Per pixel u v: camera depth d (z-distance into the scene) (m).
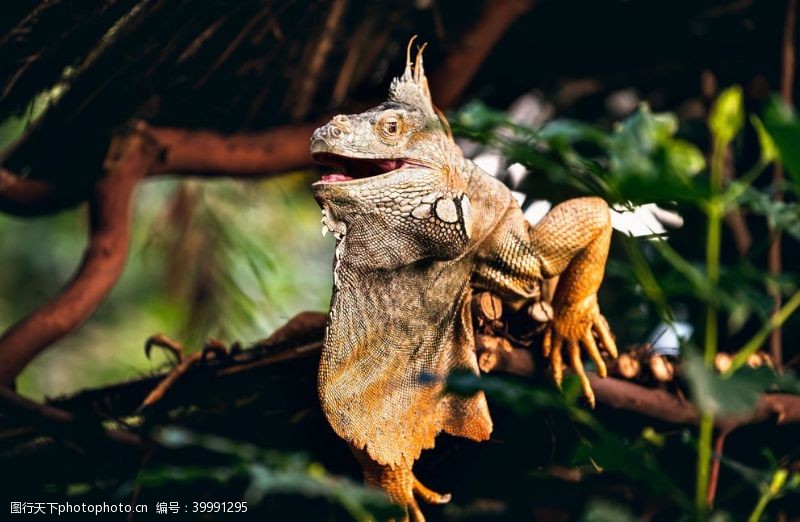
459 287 6.35
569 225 6.43
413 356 6.27
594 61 10.17
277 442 7.61
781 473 5.14
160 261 10.66
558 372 6.57
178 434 4.58
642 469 4.56
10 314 12.81
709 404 4.05
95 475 7.75
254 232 11.25
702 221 8.43
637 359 7.18
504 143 4.86
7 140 9.99
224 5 7.68
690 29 9.91
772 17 9.59
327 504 7.82
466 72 8.89
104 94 8.15
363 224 6.00
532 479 7.79
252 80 8.55
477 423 6.27
